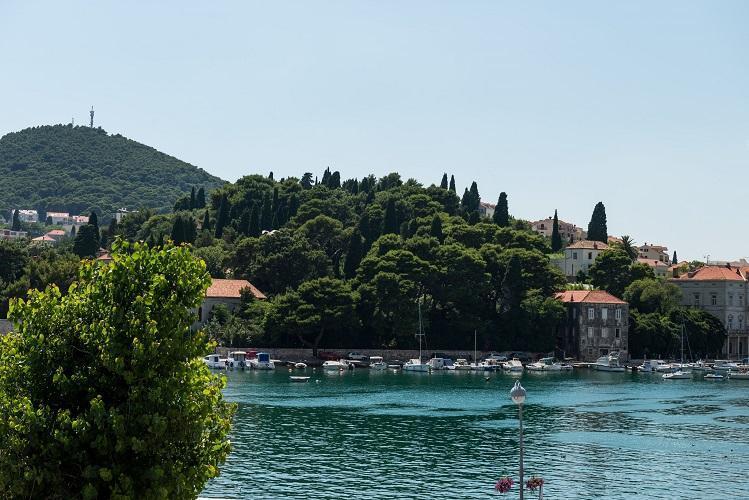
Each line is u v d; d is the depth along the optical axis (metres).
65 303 41.62
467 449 109.06
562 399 167.50
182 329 40.53
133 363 39.12
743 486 89.00
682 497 84.50
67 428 38.75
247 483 88.62
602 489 87.75
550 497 84.75
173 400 40.62
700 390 190.38
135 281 41.25
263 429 123.19
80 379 40.16
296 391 175.50
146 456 39.91
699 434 122.50
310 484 88.62
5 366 40.47
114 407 39.44
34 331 41.00
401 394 172.00
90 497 37.44
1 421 38.59
